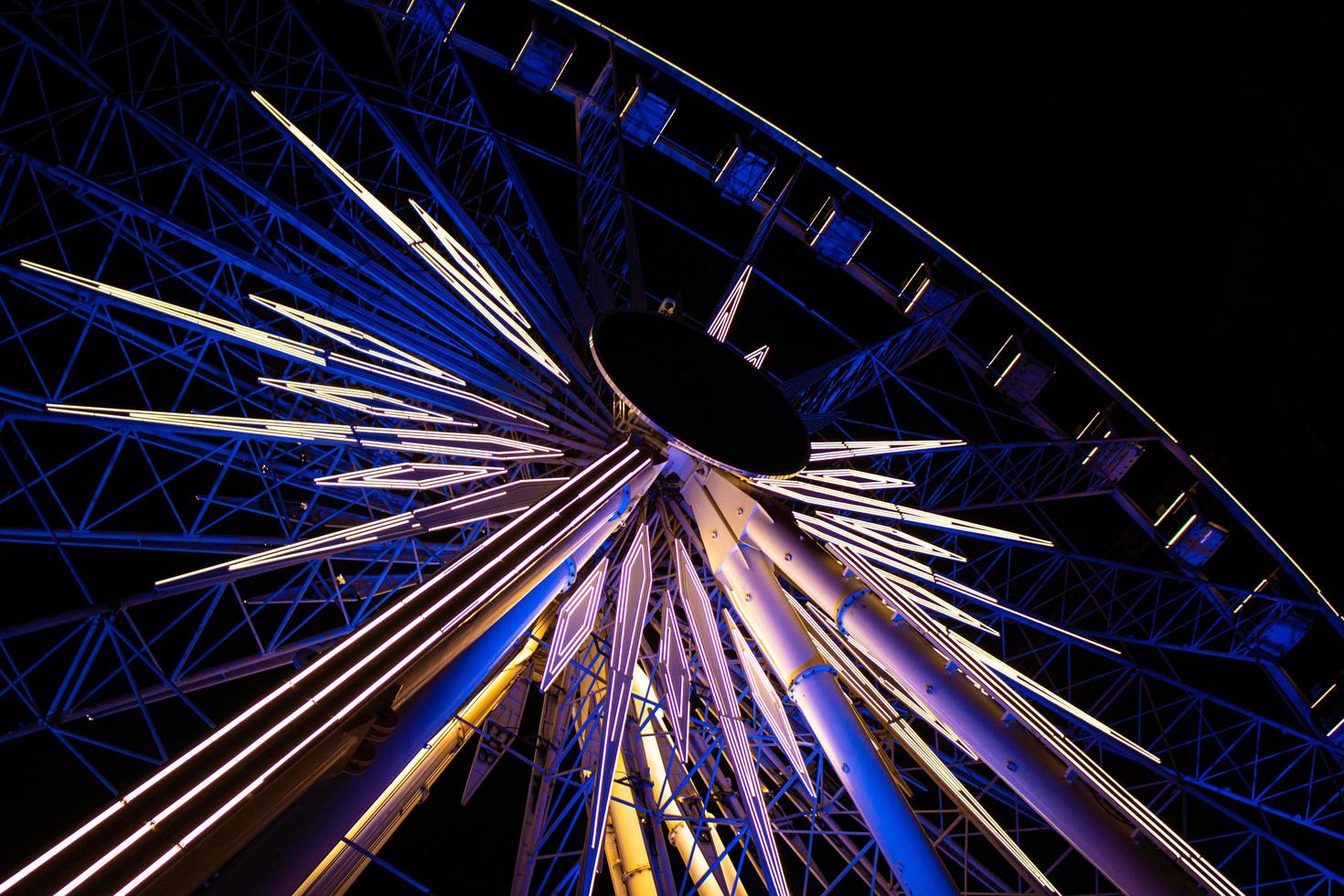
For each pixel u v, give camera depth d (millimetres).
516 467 17312
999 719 14016
